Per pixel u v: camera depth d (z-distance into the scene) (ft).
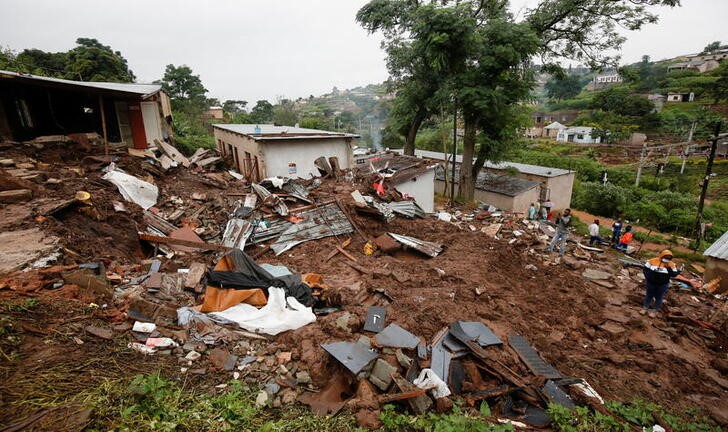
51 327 14.94
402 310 22.72
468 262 34.27
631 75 70.85
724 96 191.01
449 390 16.19
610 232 68.54
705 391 21.24
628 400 19.33
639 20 62.54
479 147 74.08
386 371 15.52
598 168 133.80
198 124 124.57
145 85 61.98
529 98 67.62
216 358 15.87
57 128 46.88
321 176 53.57
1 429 10.02
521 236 47.32
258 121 188.65
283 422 13.05
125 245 27.12
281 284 21.40
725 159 143.33
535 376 18.83
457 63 65.46
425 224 44.27
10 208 24.59
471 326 21.54
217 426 12.04
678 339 26.73
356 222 39.11
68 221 25.39
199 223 36.11
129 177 35.94
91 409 11.27
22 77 36.11
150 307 17.89
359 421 13.24
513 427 14.51
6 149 35.19
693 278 44.09
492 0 66.95
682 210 84.38
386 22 76.54
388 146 147.43
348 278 28.37
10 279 17.08
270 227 35.50
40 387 11.94
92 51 96.37
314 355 17.03
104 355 14.39
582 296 32.14
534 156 150.71
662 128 182.39
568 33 69.15
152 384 12.86
